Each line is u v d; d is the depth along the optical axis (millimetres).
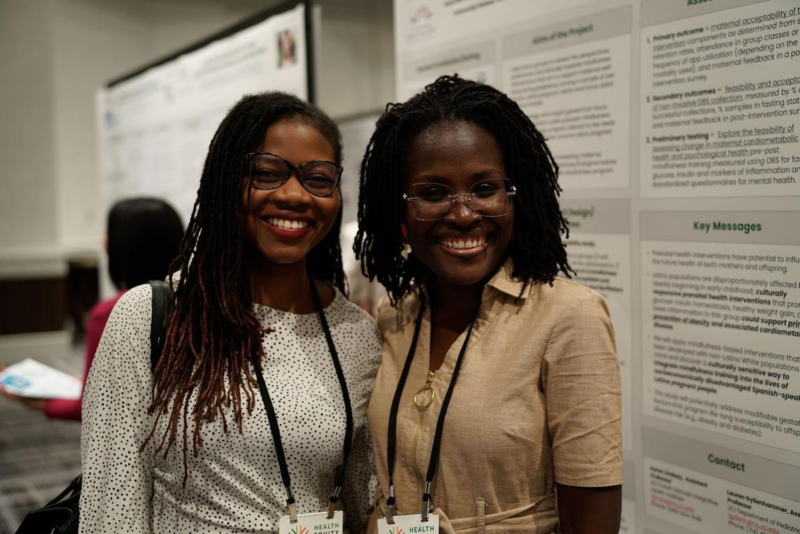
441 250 1222
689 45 1597
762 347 1512
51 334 7004
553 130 1931
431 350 1335
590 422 1116
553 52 1911
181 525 1250
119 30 7738
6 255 6770
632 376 1786
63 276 7043
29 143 7223
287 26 2900
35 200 7281
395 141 1272
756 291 1515
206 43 3561
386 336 1434
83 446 1234
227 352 1295
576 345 1135
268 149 1287
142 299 1289
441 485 1228
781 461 1496
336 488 1334
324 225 1341
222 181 1297
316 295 1428
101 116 5047
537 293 1232
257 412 1250
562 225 1344
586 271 1879
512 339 1210
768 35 1454
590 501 1119
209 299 1301
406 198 1248
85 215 7656
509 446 1159
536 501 1199
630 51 1725
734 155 1530
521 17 1995
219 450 1231
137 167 4531
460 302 1309
